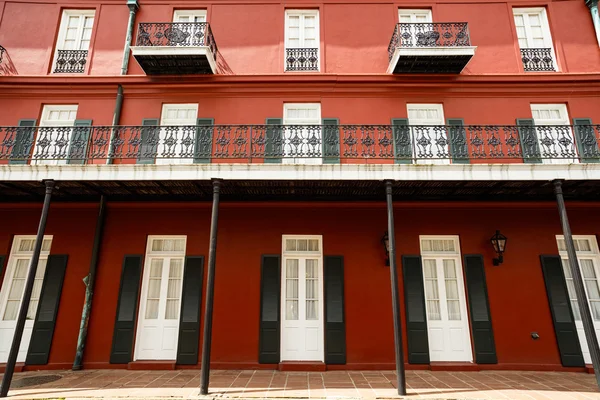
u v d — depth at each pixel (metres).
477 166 6.25
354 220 7.68
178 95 8.26
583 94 8.12
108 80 8.21
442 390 5.55
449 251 7.68
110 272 7.39
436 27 8.59
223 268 7.41
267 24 8.84
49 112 8.31
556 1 8.81
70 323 7.09
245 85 8.22
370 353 6.97
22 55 8.52
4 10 8.79
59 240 7.52
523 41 8.77
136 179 6.24
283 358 7.07
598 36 8.45
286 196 7.44
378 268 7.42
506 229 7.58
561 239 7.62
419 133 7.95
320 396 5.25
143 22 8.43
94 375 6.41
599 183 6.43
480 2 8.85
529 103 8.14
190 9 9.02
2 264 7.38
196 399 5.12
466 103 8.16
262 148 7.78
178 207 7.74
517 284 7.28
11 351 5.35
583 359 6.83
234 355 6.96
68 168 6.26
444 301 7.39
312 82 8.18
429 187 6.77
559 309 7.09
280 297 7.27
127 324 7.07
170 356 7.10
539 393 5.42
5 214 7.67
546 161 7.69
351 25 8.83
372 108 8.15
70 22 9.01
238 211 7.73
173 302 7.42
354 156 6.62
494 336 7.02
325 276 7.32
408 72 8.17
